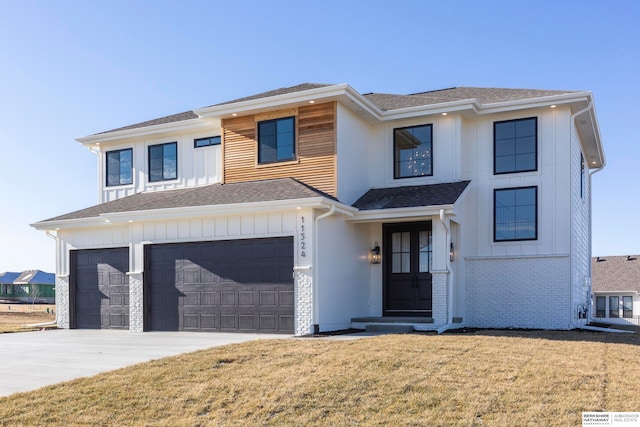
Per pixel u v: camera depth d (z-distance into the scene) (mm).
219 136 17969
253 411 6820
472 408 6660
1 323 21234
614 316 36906
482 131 16453
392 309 16109
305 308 13289
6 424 6457
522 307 15570
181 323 15039
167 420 6637
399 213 14438
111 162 19891
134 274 15570
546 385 7395
